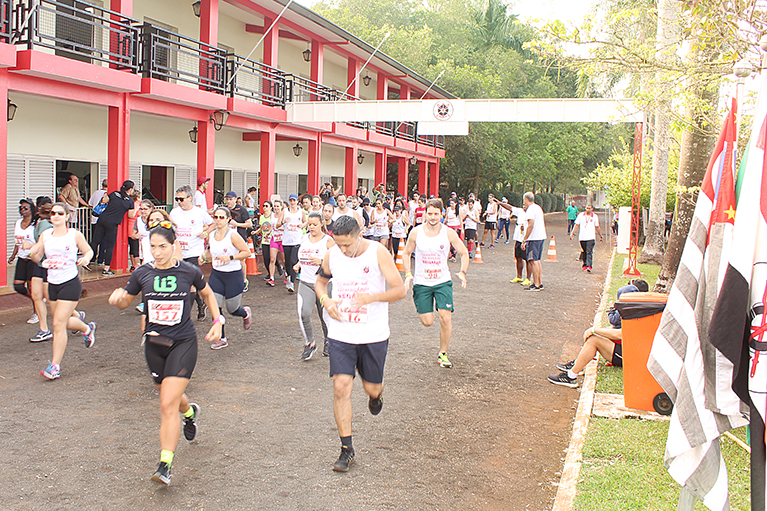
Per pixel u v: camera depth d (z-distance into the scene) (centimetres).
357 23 4056
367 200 1683
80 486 441
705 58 719
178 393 454
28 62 1099
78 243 686
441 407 630
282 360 779
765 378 330
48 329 851
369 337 486
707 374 360
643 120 1341
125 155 1395
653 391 593
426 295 764
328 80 2967
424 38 4156
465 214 1967
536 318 1086
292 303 1161
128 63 1450
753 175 336
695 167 1119
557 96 4903
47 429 539
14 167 1420
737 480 461
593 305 1225
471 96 4006
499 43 5006
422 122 1748
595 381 687
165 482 437
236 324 973
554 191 7012
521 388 699
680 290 376
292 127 2091
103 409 591
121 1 1384
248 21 2192
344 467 478
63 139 1535
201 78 1592
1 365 717
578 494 430
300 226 1240
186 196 941
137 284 469
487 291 1366
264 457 499
